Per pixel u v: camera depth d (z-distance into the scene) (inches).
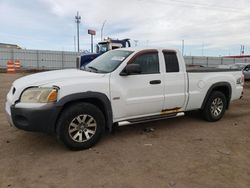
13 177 140.9
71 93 171.0
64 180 138.4
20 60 1370.6
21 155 169.0
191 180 139.9
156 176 143.7
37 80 174.6
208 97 247.9
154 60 211.3
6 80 639.1
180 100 225.9
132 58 199.8
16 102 169.6
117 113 193.3
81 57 488.7
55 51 1433.3
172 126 239.1
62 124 170.6
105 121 192.1
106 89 184.9
